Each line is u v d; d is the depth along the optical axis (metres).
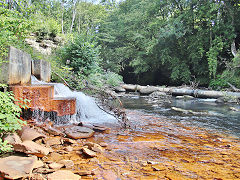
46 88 3.43
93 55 9.64
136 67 20.45
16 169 1.55
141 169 1.91
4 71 3.21
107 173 1.79
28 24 5.04
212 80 13.68
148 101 9.27
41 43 12.37
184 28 15.62
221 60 13.36
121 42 23.67
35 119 3.39
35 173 1.62
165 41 16.89
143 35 19.75
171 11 18.66
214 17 13.41
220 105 8.12
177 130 3.68
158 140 2.97
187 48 16.02
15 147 1.90
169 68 17.77
